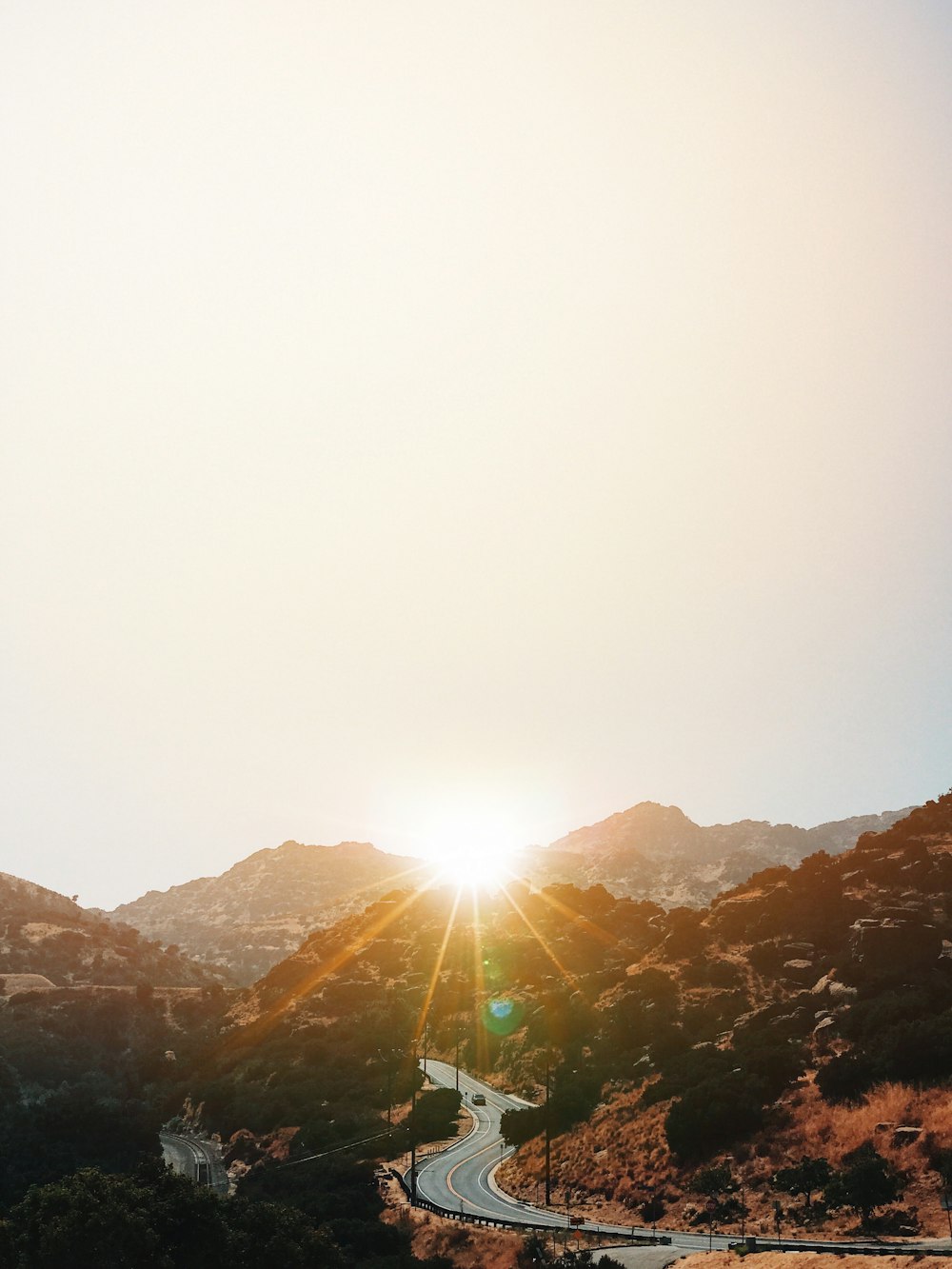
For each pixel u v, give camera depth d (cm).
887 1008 9025
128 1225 5416
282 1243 5956
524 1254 6284
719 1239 6056
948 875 11744
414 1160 9512
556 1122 10019
